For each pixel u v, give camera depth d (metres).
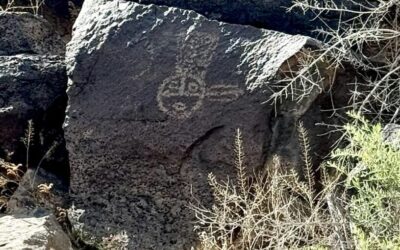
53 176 3.26
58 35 3.73
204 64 3.07
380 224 2.34
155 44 3.12
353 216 2.45
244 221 2.76
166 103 3.06
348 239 2.38
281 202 2.83
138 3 3.34
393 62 3.31
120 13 3.20
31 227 2.75
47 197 3.13
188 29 3.13
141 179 3.08
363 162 2.49
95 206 3.11
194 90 3.05
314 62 3.00
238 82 3.03
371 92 3.10
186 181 3.05
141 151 3.07
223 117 3.02
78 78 3.12
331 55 3.14
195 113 3.04
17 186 3.21
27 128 3.23
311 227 2.57
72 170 3.13
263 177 3.00
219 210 2.93
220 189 2.91
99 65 3.12
